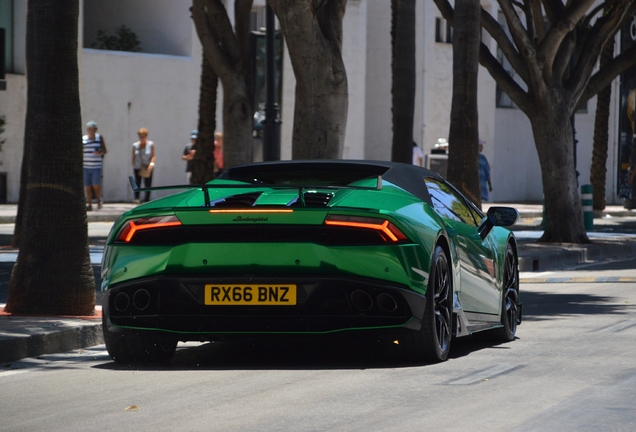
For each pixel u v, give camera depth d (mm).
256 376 11859
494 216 14531
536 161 71750
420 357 12398
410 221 11992
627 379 11398
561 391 10688
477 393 10602
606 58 53188
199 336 12031
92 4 56312
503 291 15008
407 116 35688
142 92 53719
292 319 11711
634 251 35312
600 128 56938
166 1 56000
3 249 29953
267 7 36656
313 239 11695
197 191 12836
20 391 11234
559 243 33469
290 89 57844
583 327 16516
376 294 11680
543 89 32938
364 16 60312
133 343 12625
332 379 11547
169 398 10602
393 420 9328
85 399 10695
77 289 15898
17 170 50188
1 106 49625
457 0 31109
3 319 15148
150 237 12039
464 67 31125
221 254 11711
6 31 50094
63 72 15859
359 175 13219
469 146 31219
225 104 33438
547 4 32406
